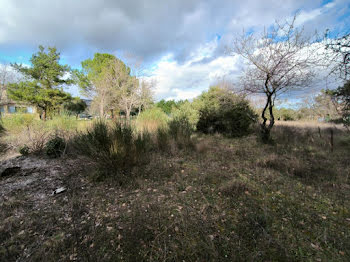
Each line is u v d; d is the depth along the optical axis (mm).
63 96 17188
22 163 4027
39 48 16031
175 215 2062
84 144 3523
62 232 1756
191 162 4172
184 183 2986
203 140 7035
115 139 3326
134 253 1493
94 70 22031
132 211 2119
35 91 15867
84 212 2125
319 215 2066
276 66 5688
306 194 2578
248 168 3738
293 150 5164
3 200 2340
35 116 9250
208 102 9727
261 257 1439
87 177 3107
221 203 2334
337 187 2775
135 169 3352
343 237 1693
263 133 6578
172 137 5504
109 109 18078
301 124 11148
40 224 1868
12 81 15695
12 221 1877
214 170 3590
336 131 7039
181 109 10398
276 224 1892
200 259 1437
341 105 4527
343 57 3418
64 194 2568
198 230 1773
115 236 1709
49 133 5363
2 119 7332
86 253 1434
